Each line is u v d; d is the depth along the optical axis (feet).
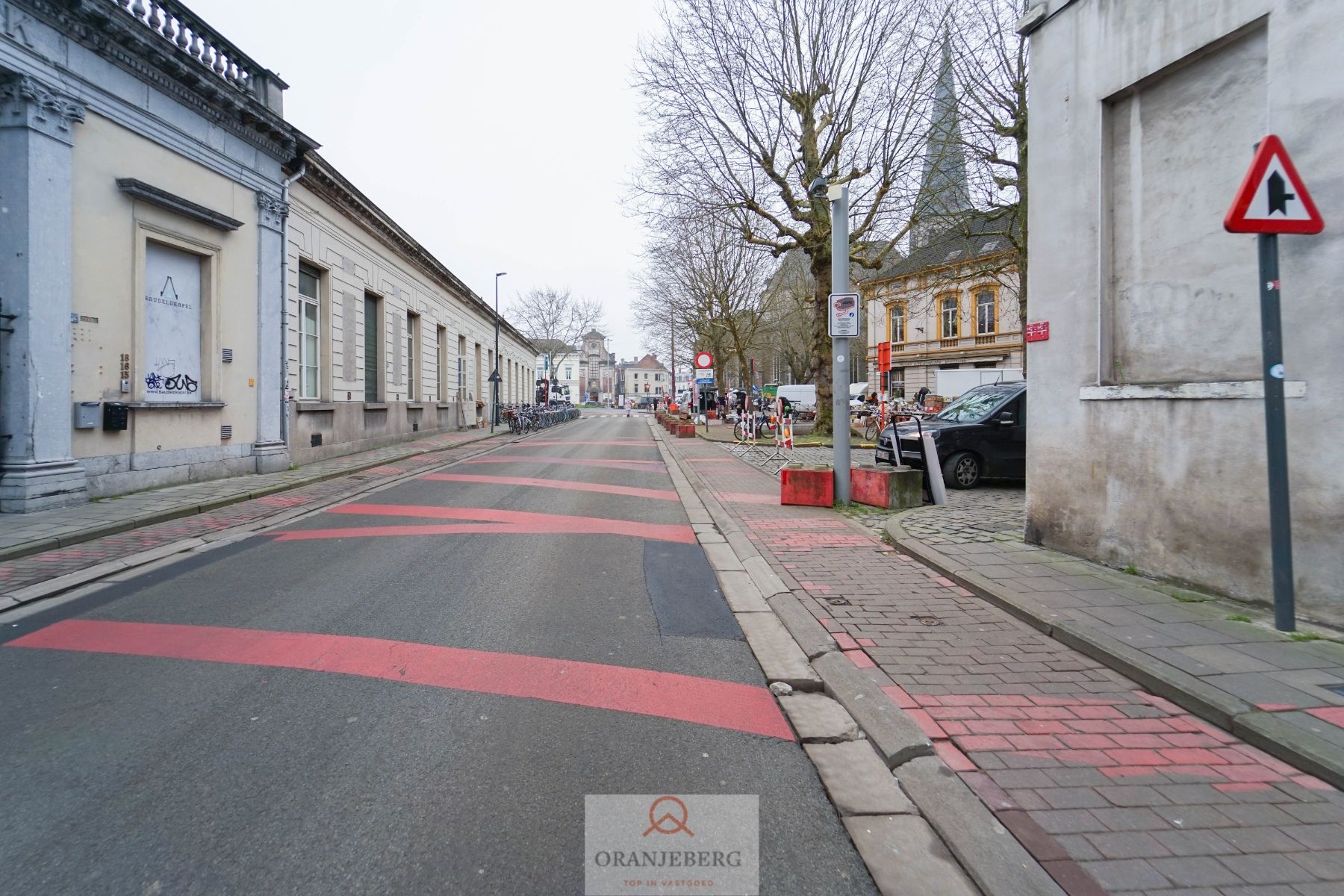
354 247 59.52
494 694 12.18
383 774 9.57
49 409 28.12
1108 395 18.85
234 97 38.14
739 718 11.46
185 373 36.63
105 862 7.73
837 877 7.69
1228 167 16.05
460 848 7.99
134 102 32.37
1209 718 11.00
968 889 7.50
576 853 7.93
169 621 16.06
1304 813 8.63
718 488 37.91
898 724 10.87
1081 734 10.63
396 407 70.54
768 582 19.03
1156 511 17.67
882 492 30.19
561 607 17.16
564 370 368.48
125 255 32.07
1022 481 39.93
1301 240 14.26
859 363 173.27
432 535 25.89
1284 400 13.61
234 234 39.83
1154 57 17.33
